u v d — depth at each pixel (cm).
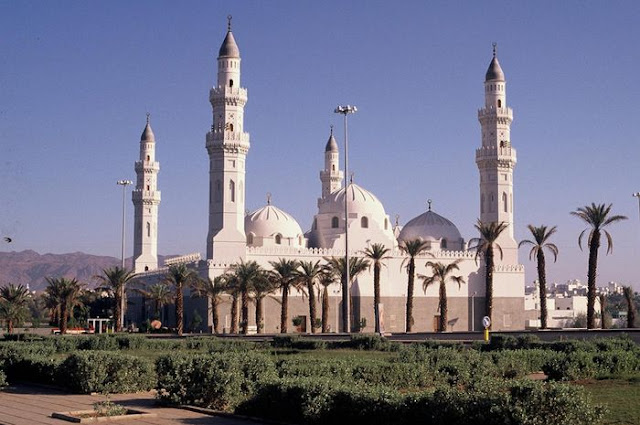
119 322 11156
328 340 6775
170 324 12631
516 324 12962
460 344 5809
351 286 12050
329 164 15788
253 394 2736
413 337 7762
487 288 10488
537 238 10194
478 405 2159
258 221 12900
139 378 3378
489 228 10556
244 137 11625
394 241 12762
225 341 6925
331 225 13138
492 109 13050
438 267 10994
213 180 11606
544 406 2117
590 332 6712
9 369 3900
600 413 2230
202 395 2850
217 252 11388
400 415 2305
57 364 3600
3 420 2598
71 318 13188
